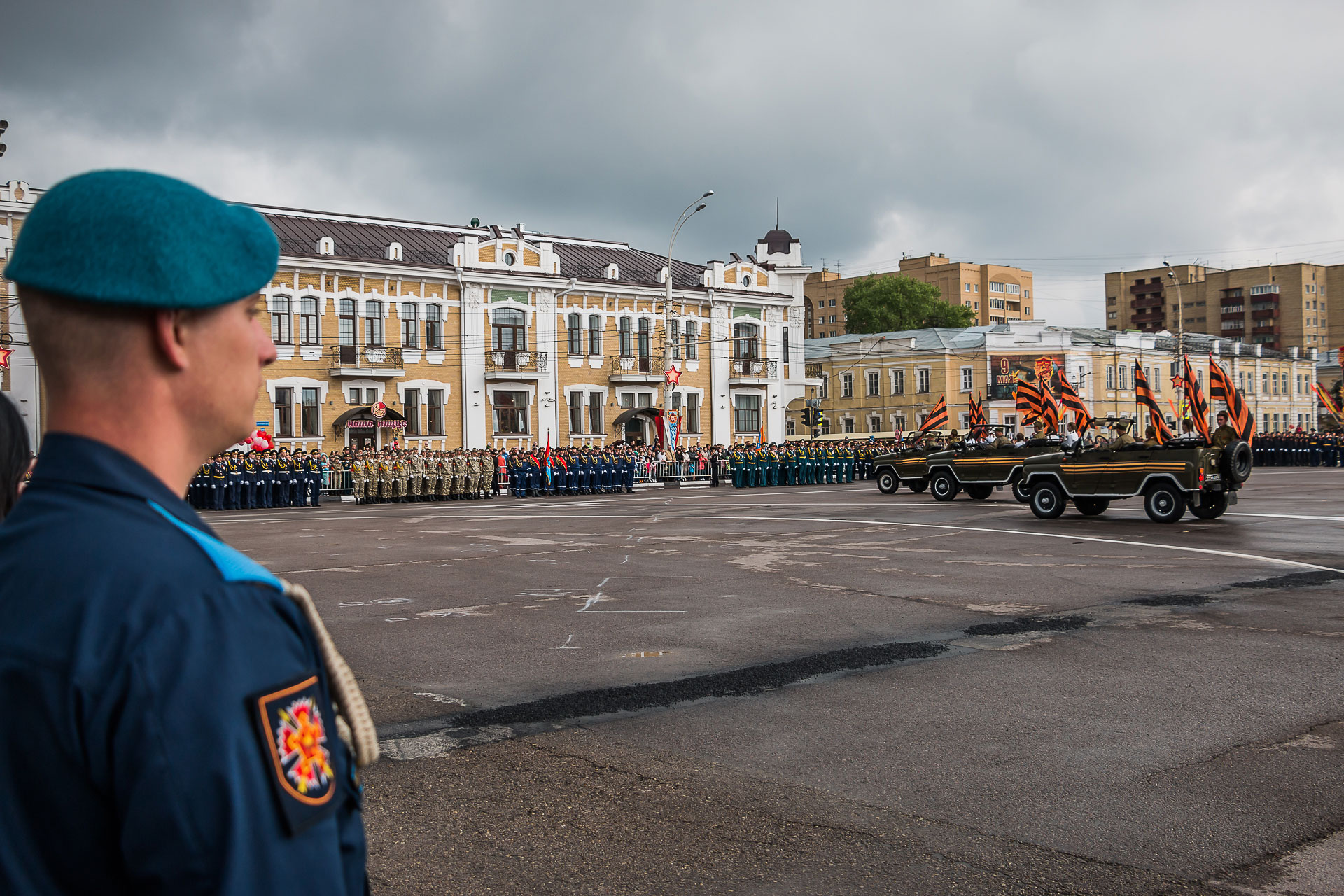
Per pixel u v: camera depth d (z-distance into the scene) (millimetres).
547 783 5672
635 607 11500
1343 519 21469
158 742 1204
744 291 55875
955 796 5426
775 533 20281
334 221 48906
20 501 1387
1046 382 30422
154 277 1367
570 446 47281
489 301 47906
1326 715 6887
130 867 1215
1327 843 4797
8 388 36562
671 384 46156
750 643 9430
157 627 1246
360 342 44562
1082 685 7742
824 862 4613
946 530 20344
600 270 53969
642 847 4793
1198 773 5758
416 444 45875
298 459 35500
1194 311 151750
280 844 1259
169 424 1445
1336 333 143125
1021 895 4273
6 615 1264
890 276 104438
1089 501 23594
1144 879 4418
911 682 7887
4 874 1230
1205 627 9898
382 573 14727
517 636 9898
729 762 6031
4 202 36562
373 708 7250
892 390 75875
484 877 4480
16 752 1230
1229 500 21781
